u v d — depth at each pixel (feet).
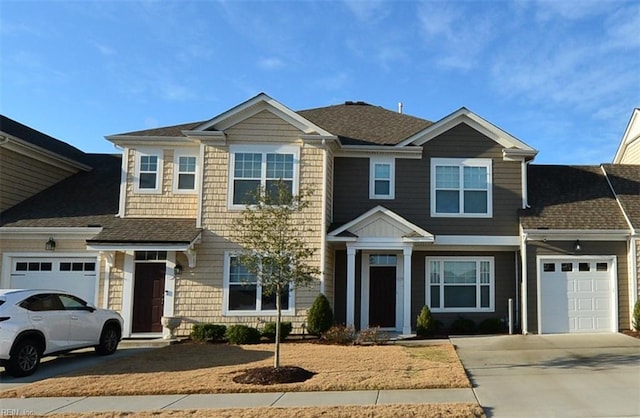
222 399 27.50
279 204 35.37
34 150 57.47
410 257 52.54
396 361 36.99
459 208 55.98
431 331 51.26
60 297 38.88
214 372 33.86
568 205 56.18
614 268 52.60
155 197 54.90
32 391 28.89
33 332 34.55
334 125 63.67
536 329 52.08
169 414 24.31
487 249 56.54
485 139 56.95
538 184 60.18
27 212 55.16
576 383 30.40
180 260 51.72
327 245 52.60
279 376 31.24
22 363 33.58
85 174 64.90
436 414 23.76
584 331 52.29
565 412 24.67
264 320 50.98
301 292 51.19
